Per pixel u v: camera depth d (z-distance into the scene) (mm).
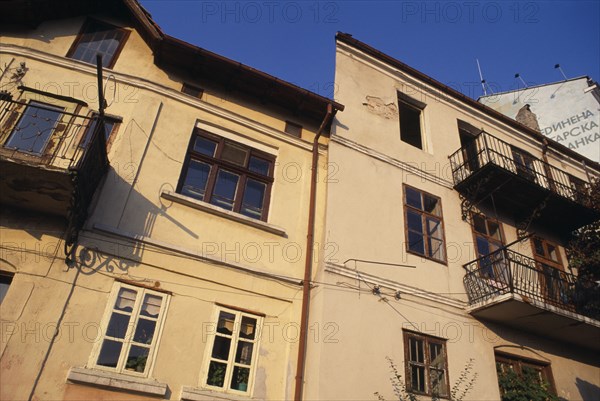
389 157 11508
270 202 9758
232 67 10297
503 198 12203
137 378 6766
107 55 10164
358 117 11797
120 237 7766
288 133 10852
